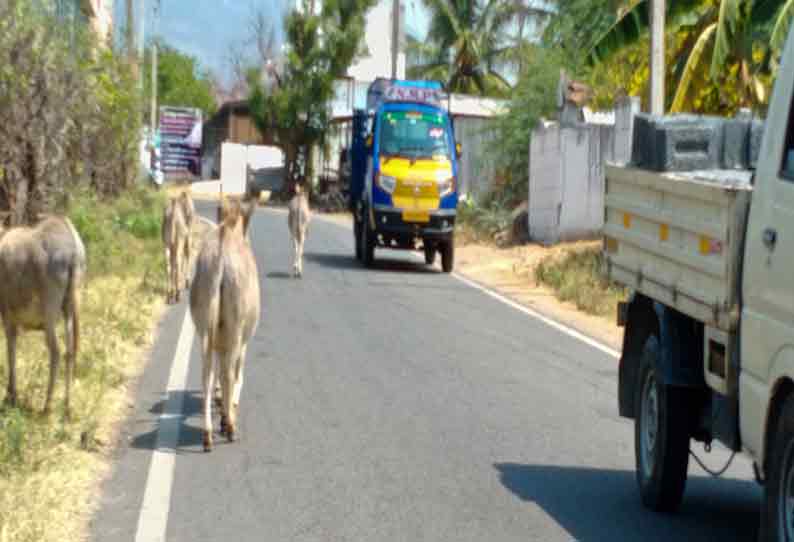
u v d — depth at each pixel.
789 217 6.32
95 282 18.16
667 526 7.93
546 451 9.89
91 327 13.98
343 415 10.88
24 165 19.73
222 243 9.34
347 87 59.25
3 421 9.11
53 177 21.12
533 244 30.33
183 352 13.75
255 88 52.31
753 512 8.38
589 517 8.09
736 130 8.49
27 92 19.42
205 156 70.31
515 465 9.40
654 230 8.28
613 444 10.23
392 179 24.12
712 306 7.19
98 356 12.34
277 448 9.62
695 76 22.45
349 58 51.16
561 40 32.72
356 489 8.55
